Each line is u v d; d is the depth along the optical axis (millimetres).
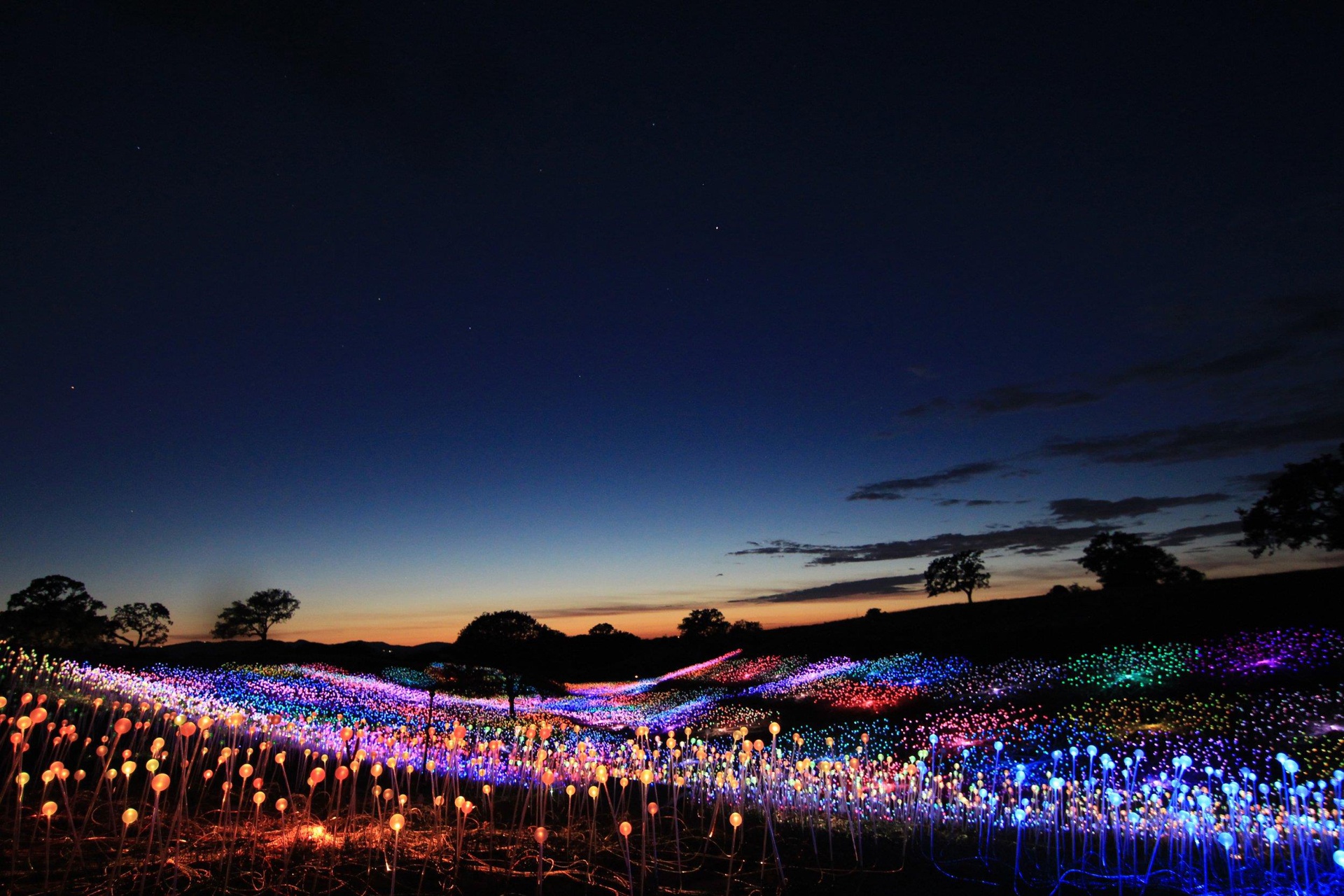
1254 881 5945
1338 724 17203
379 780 9180
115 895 4695
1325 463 33438
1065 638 33500
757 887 5699
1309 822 6395
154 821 5188
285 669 37125
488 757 10461
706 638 58188
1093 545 58125
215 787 8055
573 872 5875
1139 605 36844
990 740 20531
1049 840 7137
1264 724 17938
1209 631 28969
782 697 33188
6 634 36875
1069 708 22781
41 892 4629
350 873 5473
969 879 5973
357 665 42469
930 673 32750
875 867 6273
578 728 27094
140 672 24906
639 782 9664
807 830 7578
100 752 5969
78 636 38438
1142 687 23781
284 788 8344
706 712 32250
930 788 9016
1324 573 33938
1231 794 6941
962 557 65562
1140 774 15266
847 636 48281
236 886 5043
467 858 6047
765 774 8328
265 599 58156
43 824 5941
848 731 24516
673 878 5840
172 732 10500
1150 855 6711
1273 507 35094
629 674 52656
